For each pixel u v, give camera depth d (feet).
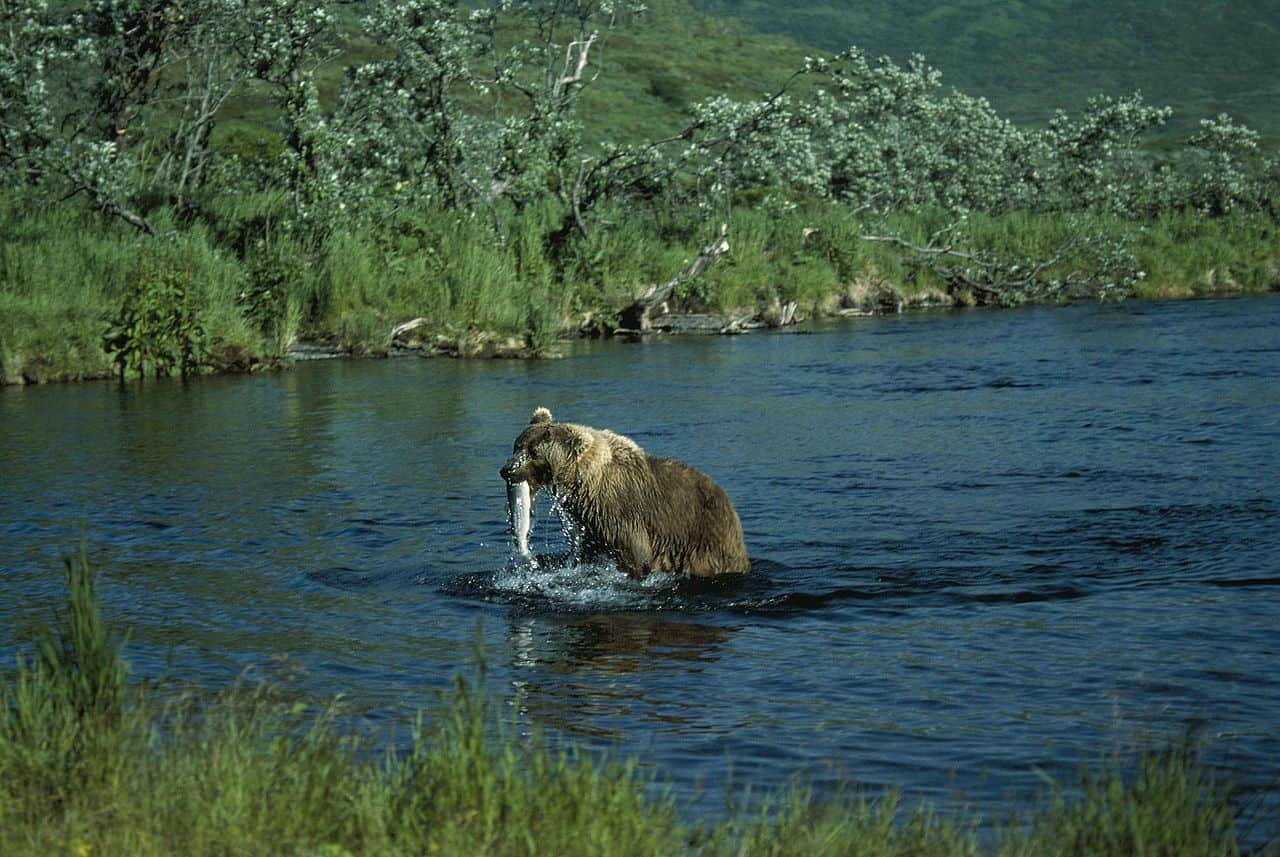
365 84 132.77
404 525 48.93
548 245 130.21
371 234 120.06
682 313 129.08
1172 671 31.58
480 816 20.47
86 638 25.12
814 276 139.95
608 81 492.54
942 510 49.34
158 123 146.00
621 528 40.24
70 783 21.71
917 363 96.32
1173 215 182.70
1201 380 81.92
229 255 111.24
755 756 26.81
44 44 121.60
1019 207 187.11
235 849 19.40
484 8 133.59
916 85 180.24
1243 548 42.88
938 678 31.58
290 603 39.01
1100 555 42.60
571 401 79.92
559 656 33.78
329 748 23.58
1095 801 21.34
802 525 47.50
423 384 89.25
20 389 89.40
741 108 137.18
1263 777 25.09
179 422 73.72
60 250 105.09
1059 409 72.59
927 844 20.81
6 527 49.19
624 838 20.03
